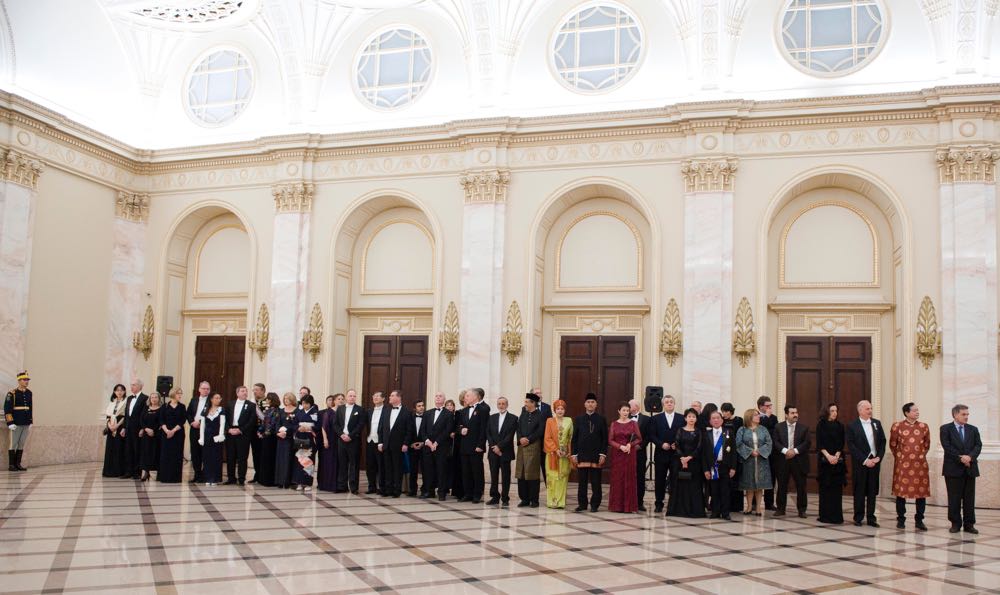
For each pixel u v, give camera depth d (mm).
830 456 10594
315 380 16484
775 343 14945
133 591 6035
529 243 15555
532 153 15719
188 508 10422
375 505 11258
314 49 17125
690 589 6641
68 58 16609
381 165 16609
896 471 10555
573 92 15883
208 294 18359
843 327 14727
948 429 10273
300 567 7020
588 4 15969
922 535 9828
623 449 11250
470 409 12078
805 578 7188
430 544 8305
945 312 13391
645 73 15555
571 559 7719
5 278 14922
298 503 11234
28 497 11086
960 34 13953
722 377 14195
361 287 17375
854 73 14555
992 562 8109
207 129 18047
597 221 16109
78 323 16609
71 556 7215
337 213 16797
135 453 13859
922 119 13891
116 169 17547
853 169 14125
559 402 11625
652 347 14766
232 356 18031
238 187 17531
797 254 15016
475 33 15945
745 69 15008
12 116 15039
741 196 14609
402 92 16969
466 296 15664
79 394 16594
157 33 18016
